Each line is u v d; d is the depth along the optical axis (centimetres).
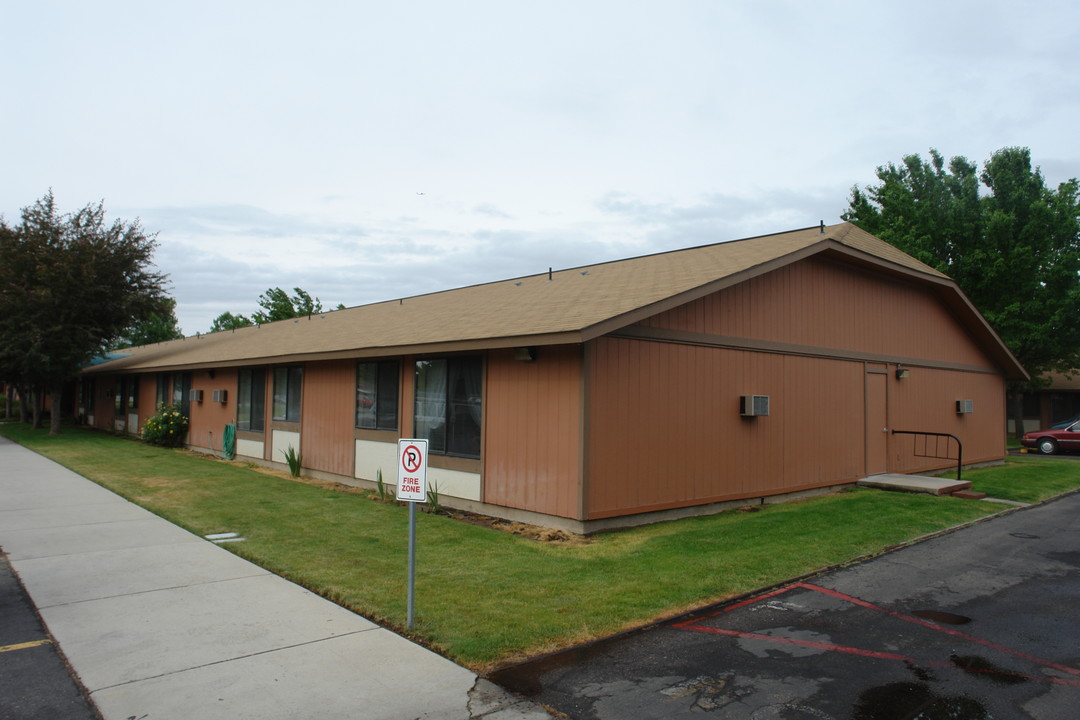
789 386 1255
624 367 965
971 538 939
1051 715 440
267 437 1711
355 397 1395
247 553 807
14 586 682
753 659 524
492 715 428
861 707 448
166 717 418
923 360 1641
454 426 1133
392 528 956
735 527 975
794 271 1279
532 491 977
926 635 582
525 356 981
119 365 2628
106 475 1480
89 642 537
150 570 741
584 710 437
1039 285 2689
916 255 2716
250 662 500
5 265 2342
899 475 1463
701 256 1355
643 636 566
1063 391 3247
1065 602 673
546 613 609
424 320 1398
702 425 1080
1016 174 2788
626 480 961
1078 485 1470
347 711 428
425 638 548
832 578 744
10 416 3728
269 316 4491
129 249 2562
